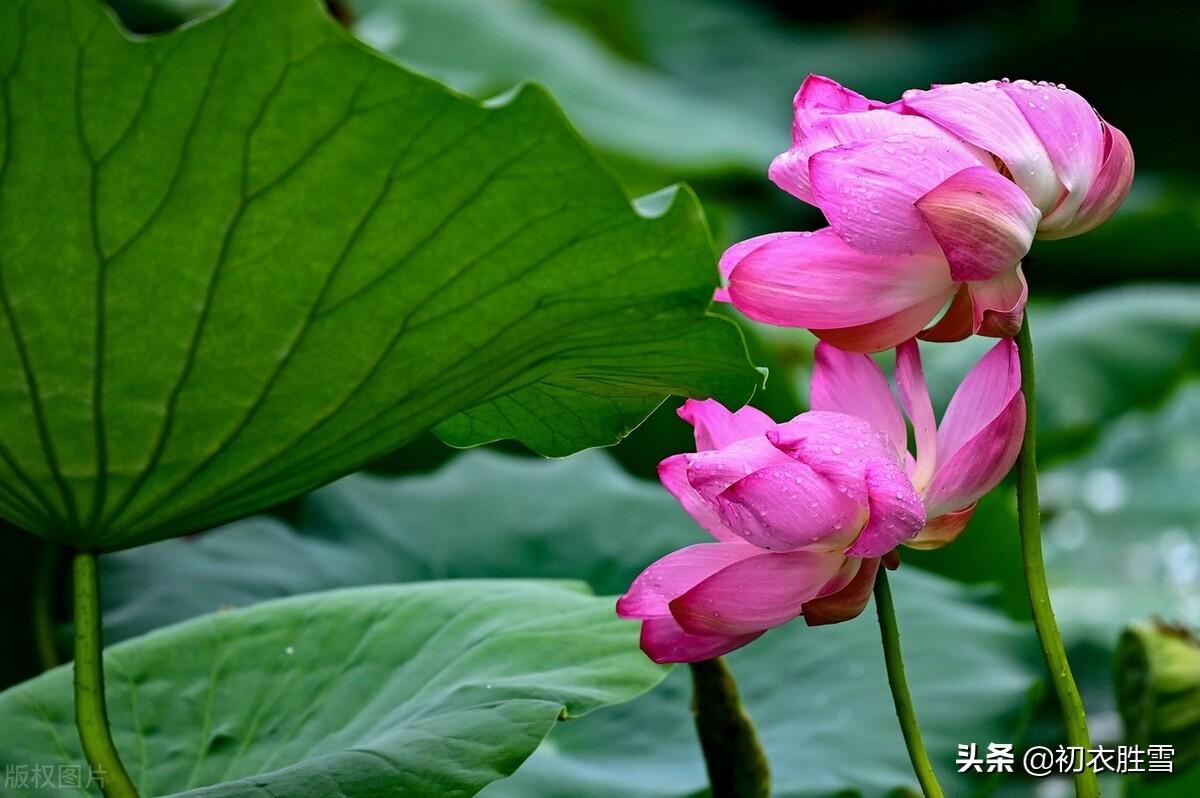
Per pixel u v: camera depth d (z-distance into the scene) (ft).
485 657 7.66
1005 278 6.95
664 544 9.29
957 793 8.30
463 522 9.54
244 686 7.71
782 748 8.39
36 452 6.92
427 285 6.84
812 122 7.00
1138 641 8.57
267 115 6.64
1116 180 6.99
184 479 7.03
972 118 6.94
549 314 6.92
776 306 6.99
